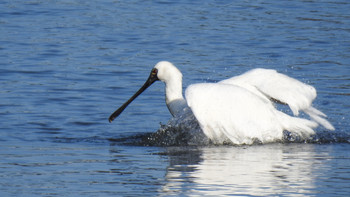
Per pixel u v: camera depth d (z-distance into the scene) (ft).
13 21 93.25
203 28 91.66
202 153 43.37
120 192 33.81
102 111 56.80
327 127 47.06
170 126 49.39
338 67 73.82
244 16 100.58
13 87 63.62
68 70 70.44
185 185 35.06
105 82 66.49
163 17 98.07
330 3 112.06
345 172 38.06
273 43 84.53
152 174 37.35
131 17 97.45
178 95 52.80
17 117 53.83
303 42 85.46
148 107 58.65
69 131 50.62
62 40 83.56
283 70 72.13
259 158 41.63
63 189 34.35
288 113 58.54
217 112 45.24
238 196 33.17
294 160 41.14
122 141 47.91
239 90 46.16
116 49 80.02
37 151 43.73
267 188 34.63
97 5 105.70
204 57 76.95
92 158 41.68
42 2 106.22
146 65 73.41
